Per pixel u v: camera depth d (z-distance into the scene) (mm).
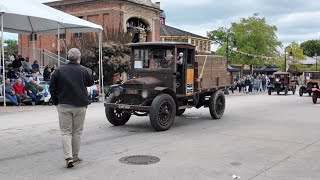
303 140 9031
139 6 35562
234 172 6148
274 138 9258
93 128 10625
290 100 24203
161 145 8242
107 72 28047
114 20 33375
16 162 6695
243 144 8445
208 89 12391
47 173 6020
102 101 20359
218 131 10273
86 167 6391
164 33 49969
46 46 38406
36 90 17344
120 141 8695
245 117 13711
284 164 6695
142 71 11258
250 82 34594
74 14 35562
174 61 10766
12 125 10992
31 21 22594
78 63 6578
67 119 6352
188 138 9133
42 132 9789
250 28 45469
